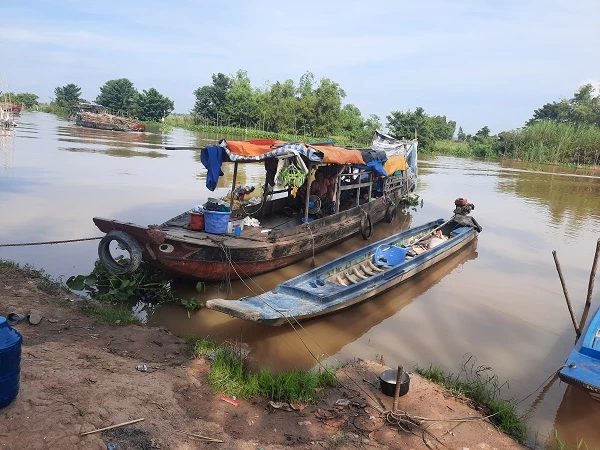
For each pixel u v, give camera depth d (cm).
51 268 930
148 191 1805
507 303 945
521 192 2612
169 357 592
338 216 1230
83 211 1408
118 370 521
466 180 3105
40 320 631
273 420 482
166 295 842
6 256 973
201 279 887
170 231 923
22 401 414
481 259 1256
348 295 801
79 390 452
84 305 730
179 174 2308
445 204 2105
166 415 451
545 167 4706
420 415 518
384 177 1648
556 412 579
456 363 691
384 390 555
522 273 1148
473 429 505
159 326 729
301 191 1288
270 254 945
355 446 452
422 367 669
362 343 742
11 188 1644
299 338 739
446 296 970
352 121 6644
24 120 5641
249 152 1037
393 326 815
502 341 774
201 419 462
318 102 6256
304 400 525
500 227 1664
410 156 2191
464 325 830
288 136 5962
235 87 7250
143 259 833
